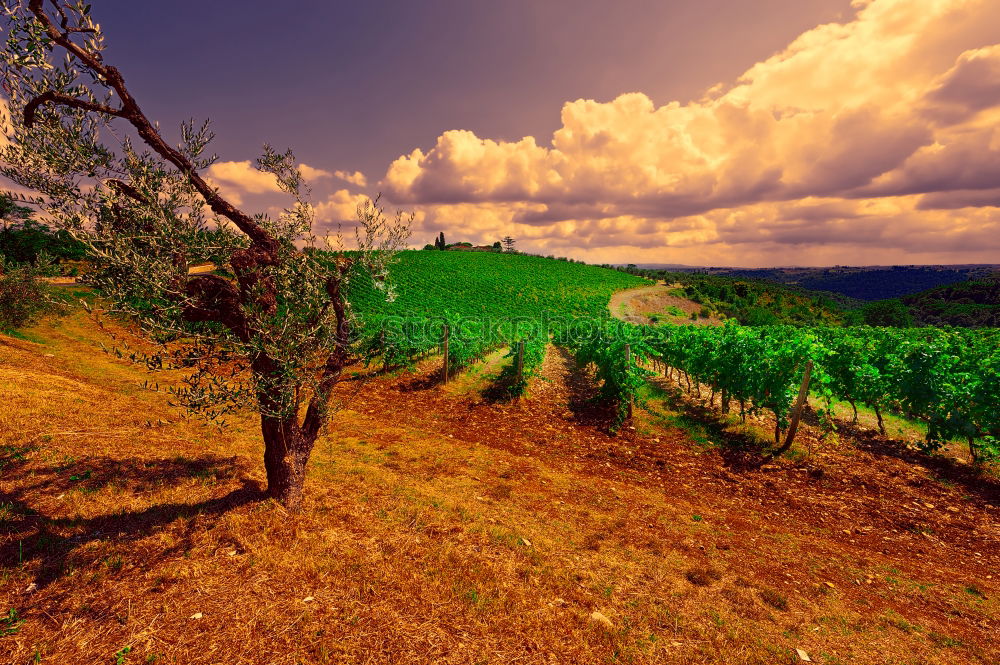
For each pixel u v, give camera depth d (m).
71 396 8.01
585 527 5.74
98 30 3.65
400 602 3.52
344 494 5.57
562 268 93.88
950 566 5.48
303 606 3.35
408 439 9.37
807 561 5.34
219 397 4.02
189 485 5.28
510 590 3.85
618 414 11.34
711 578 4.64
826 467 8.42
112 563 3.69
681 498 7.43
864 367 10.00
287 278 4.63
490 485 7.02
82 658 2.71
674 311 77.50
